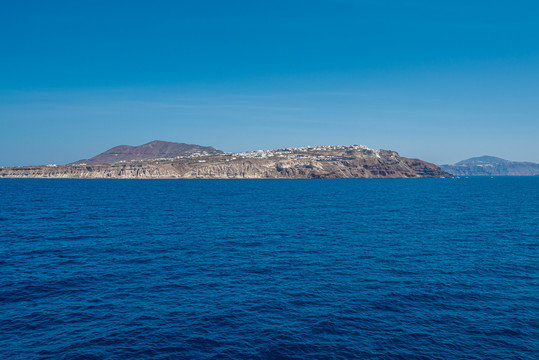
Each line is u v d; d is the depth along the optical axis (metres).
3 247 43.53
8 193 140.38
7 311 25.02
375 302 26.91
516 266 36.47
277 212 82.50
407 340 21.41
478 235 53.44
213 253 41.72
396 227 60.81
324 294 28.53
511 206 97.31
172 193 149.00
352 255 41.00
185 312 25.11
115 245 45.41
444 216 75.56
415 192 164.75
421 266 36.38
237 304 26.52
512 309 25.73
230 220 68.81
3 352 19.81
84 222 64.31
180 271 34.41
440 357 19.67
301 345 20.84
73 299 27.25
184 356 19.70
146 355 19.75
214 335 21.95
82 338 21.47
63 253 40.97
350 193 155.25
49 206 90.75
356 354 19.94
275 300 27.28
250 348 20.52
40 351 20.03
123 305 26.23
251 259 39.06
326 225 62.94
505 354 19.98
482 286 30.39
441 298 27.72
